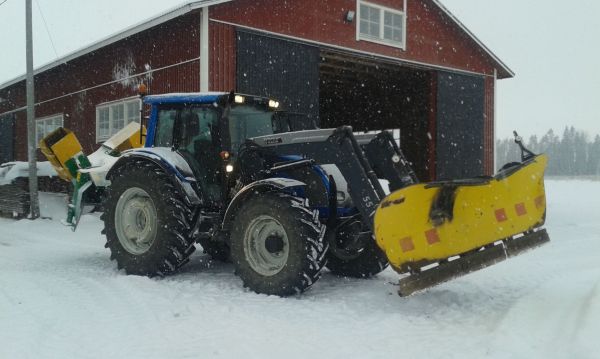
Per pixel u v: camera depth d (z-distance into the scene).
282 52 10.89
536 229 4.93
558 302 4.18
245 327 3.75
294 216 4.53
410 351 3.26
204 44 9.76
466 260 4.16
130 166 5.65
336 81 16.80
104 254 6.89
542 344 3.23
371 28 12.78
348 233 5.14
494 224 4.33
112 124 12.96
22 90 18.36
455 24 14.51
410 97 15.44
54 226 9.75
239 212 4.84
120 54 12.47
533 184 4.63
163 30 10.97
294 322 3.87
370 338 3.52
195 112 5.55
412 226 4.00
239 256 4.82
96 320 3.92
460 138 15.03
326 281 5.26
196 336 3.57
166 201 5.26
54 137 7.77
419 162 15.03
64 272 5.61
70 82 14.86
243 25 10.28
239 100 5.38
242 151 5.12
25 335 3.58
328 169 5.20
